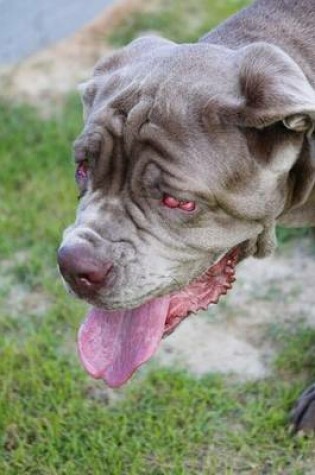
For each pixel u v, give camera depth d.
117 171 3.76
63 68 8.27
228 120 3.67
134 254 3.73
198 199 3.69
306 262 5.87
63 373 5.07
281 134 3.72
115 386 3.96
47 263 6.00
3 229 6.28
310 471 4.46
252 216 3.80
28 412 4.88
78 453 4.62
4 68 8.34
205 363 5.16
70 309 5.55
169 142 3.66
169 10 8.98
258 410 4.77
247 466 4.52
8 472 4.55
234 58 3.81
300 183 3.92
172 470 4.50
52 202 6.54
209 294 4.10
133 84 3.81
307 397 4.68
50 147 7.04
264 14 4.28
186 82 3.73
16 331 5.48
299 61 4.11
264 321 5.41
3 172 6.81
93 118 3.85
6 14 8.77
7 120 7.43
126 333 4.00
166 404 4.88
